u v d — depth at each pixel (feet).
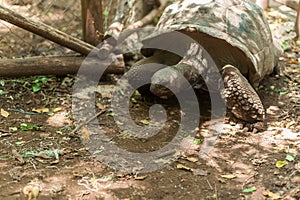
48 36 14.23
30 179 10.48
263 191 10.22
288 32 18.99
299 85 15.16
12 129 12.46
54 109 13.60
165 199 10.00
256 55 13.16
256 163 11.32
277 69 15.70
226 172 11.00
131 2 16.90
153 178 10.71
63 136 12.30
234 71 12.44
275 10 21.09
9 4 18.33
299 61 16.76
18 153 11.38
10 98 13.98
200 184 10.53
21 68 14.24
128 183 10.50
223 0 13.85
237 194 10.19
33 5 18.58
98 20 14.92
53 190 10.14
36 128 12.51
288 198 9.95
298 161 11.29
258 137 12.45
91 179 10.57
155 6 18.40
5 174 10.61
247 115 12.59
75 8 18.99
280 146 12.01
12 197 9.87
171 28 13.20
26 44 16.66
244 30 13.28
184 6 13.93
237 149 11.94
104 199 9.93
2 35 16.87
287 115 13.43
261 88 14.97
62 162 11.18
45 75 14.73
